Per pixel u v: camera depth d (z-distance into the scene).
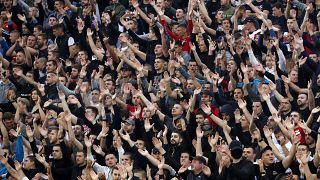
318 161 47.16
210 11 62.28
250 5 59.06
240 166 46.75
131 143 49.69
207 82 54.25
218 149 47.56
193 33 58.41
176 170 48.47
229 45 56.56
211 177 47.16
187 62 57.75
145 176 48.28
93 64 59.19
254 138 48.75
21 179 50.25
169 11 62.38
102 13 63.00
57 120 52.06
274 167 47.56
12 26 64.94
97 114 53.56
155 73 56.91
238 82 54.75
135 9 61.59
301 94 52.47
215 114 52.19
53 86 57.41
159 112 51.81
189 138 50.28
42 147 51.97
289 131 48.59
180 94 53.88
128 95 54.66
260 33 57.47
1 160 50.50
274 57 55.38
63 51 61.84
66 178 50.47
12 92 58.16
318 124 49.91
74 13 63.69
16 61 61.59
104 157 50.19
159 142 48.81
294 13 58.28
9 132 54.50
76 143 51.16
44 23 64.88
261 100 52.88
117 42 61.38
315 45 57.38
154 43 59.56
